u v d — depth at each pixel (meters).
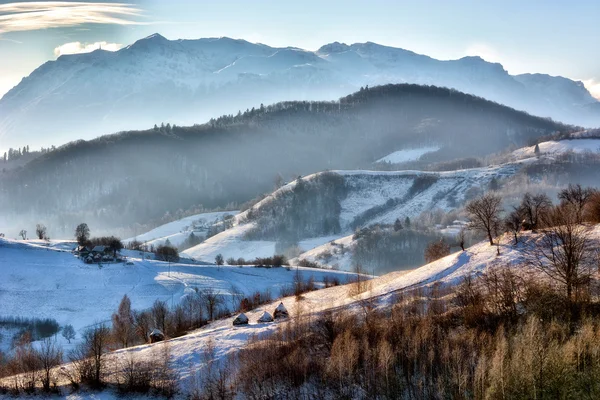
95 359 86.69
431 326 81.25
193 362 88.25
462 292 91.12
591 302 77.06
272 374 79.81
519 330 74.25
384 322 87.62
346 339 80.06
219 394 77.94
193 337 100.12
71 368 91.44
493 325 78.88
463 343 76.12
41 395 82.88
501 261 103.31
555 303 77.69
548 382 65.38
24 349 113.44
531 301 79.31
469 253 114.81
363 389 74.94
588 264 88.81
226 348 91.50
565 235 90.62
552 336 71.00
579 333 70.75
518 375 66.25
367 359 78.12
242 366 83.19
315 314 99.94
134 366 87.25
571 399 63.94
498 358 67.19
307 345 86.00
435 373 74.12
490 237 115.56
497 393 65.81
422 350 77.25
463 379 69.75
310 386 77.50
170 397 79.69
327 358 81.50
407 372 75.69
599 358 66.06
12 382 87.94
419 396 71.75
